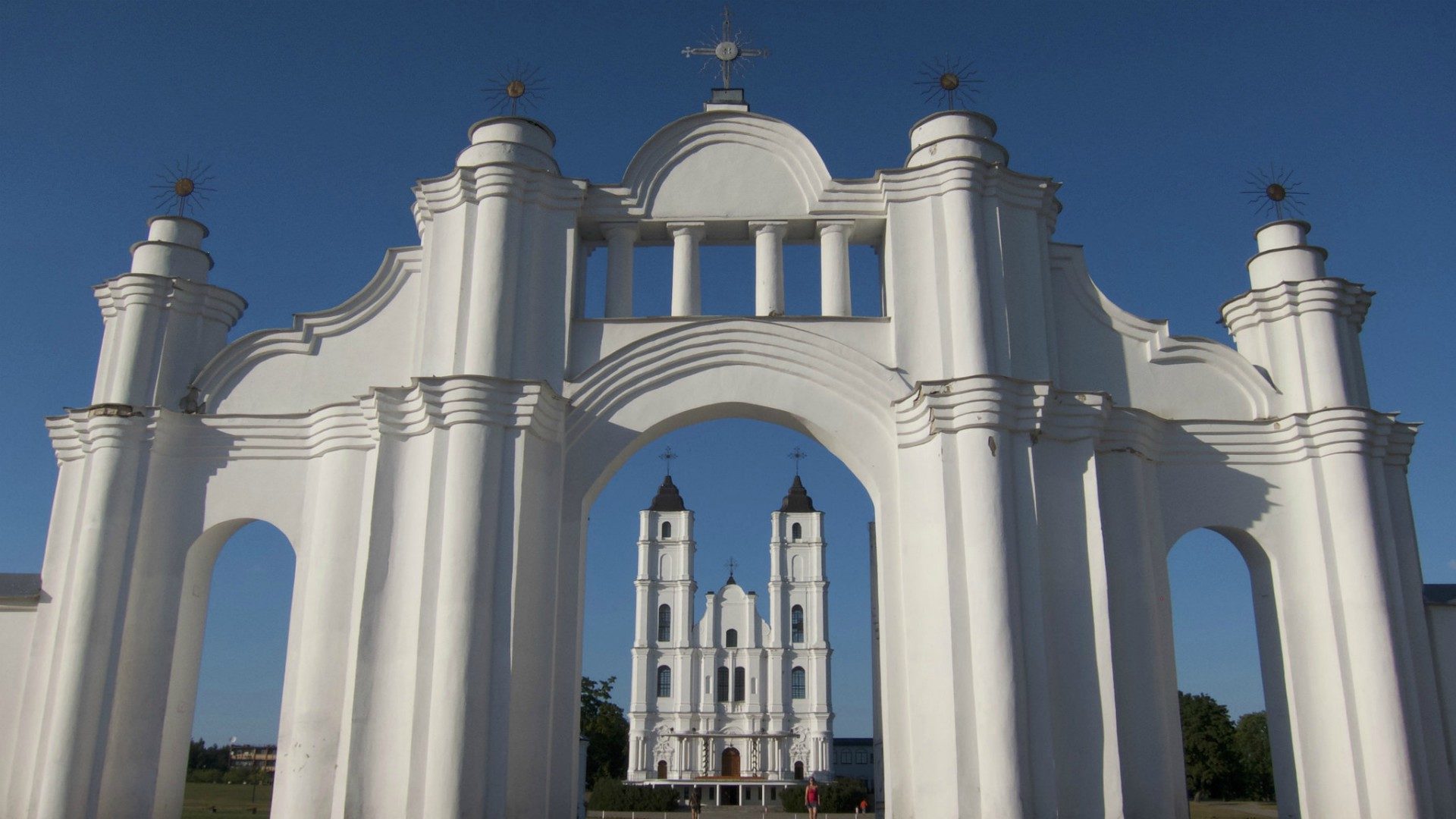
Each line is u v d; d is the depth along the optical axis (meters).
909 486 17.36
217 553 19.08
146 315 18.98
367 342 19.02
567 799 16.38
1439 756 17.09
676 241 19.33
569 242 18.70
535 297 18.34
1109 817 15.81
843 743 107.81
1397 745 16.59
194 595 18.52
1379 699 16.83
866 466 17.77
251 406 18.92
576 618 17.17
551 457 17.56
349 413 17.94
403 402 17.34
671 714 87.56
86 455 18.50
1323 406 18.38
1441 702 17.47
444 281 18.45
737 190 19.42
